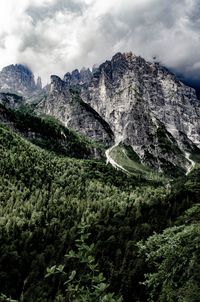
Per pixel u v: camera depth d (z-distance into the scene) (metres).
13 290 141.62
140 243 27.72
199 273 23.53
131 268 138.88
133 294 123.50
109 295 13.64
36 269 154.12
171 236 26.48
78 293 13.79
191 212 30.81
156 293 26.19
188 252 24.67
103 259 154.12
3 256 159.00
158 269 26.61
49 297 127.12
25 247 179.75
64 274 13.98
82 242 14.60
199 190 82.56
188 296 22.64
